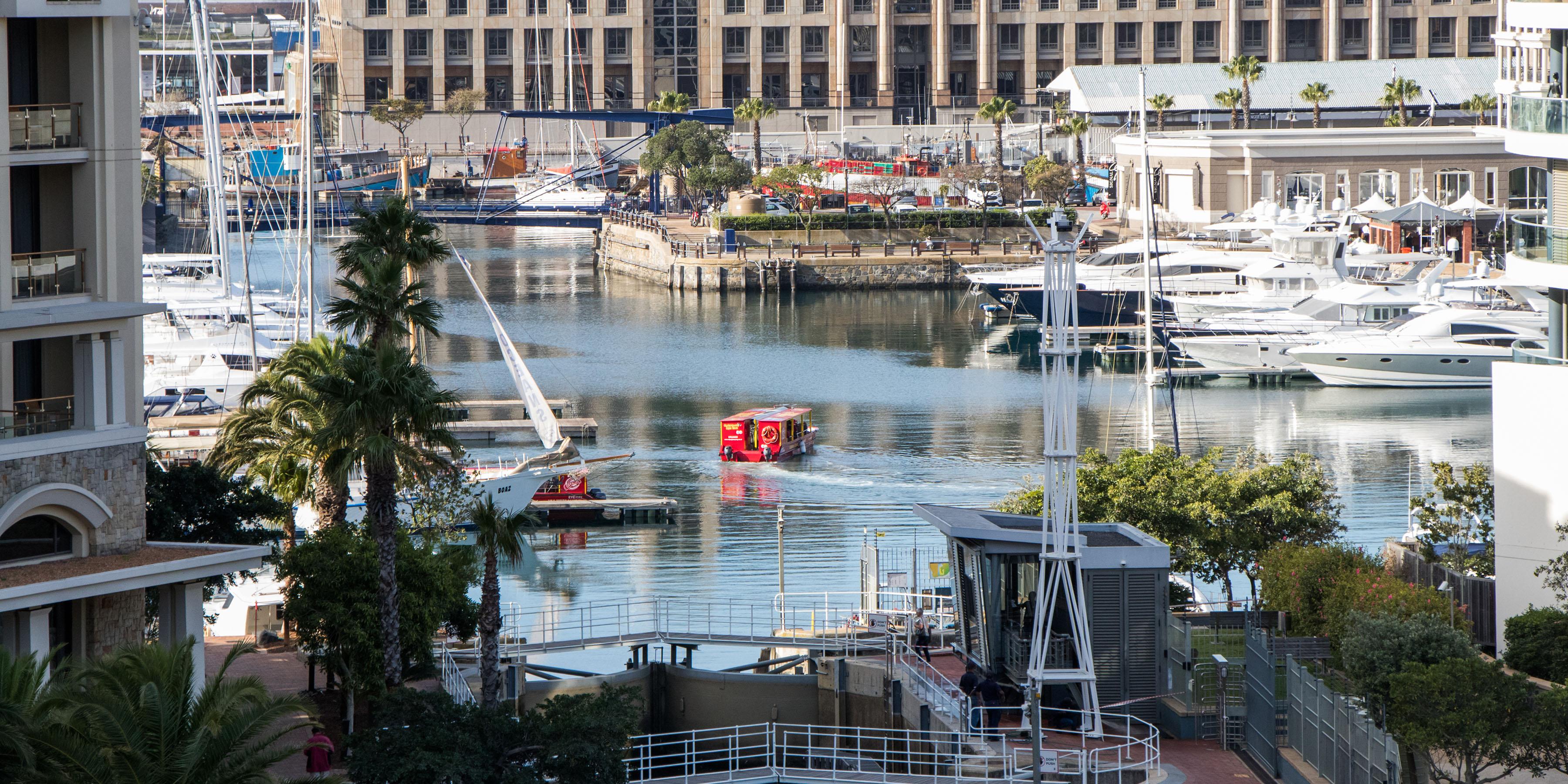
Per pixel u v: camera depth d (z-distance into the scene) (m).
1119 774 91.00
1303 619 110.31
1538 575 104.06
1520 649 101.44
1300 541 127.81
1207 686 101.75
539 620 146.75
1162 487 126.56
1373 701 92.12
